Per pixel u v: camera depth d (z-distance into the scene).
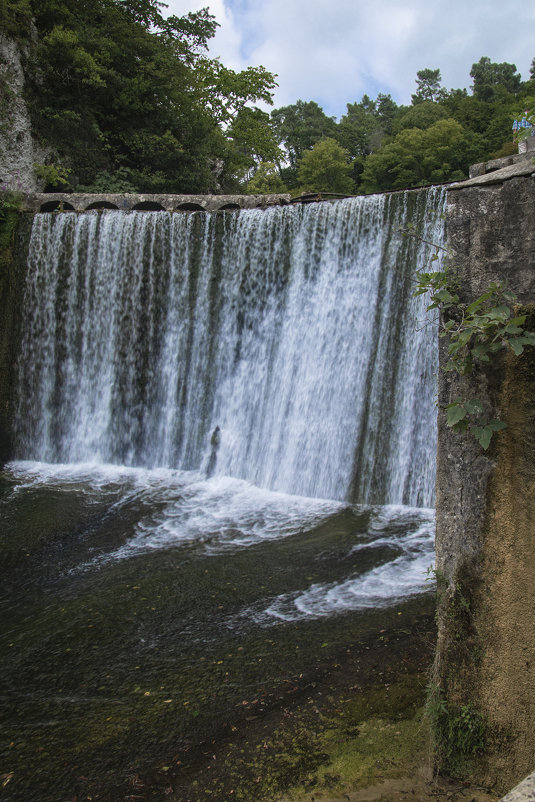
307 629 5.29
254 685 4.47
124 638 5.42
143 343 12.16
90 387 12.50
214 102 26.88
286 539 7.71
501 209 2.64
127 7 22.23
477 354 2.57
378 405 9.52
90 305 12.48
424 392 9.02
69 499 9.57
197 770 3.56
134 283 12.16
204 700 4.34
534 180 2.54
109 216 12.22
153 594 6.26
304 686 4.36
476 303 2.53
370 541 7.43
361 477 9.48
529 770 2.61
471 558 2.77
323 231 10.45
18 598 6.42
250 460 10.80
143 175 19.23
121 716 4.25
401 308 9.45
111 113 19.84
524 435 2.59
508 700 2.68
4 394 12.59
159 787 3.46
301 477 10.10
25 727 4.21
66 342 12.62
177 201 13.45
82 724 4.20
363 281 9.96
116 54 19.33
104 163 18.92
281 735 3.78
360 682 4.30
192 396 11.67
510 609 2.66
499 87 67.62
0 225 12.63
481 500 2.73
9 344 12.66
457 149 44.59
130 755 3.80
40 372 12.72
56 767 3.75
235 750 3.70
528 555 2.59
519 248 2.60
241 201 13.18
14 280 12.72
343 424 9.86
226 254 11.48
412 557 6.83
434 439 8.81
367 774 3.21
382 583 6.17
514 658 2.65
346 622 5.35
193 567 6.91
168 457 11.77
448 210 2.83
